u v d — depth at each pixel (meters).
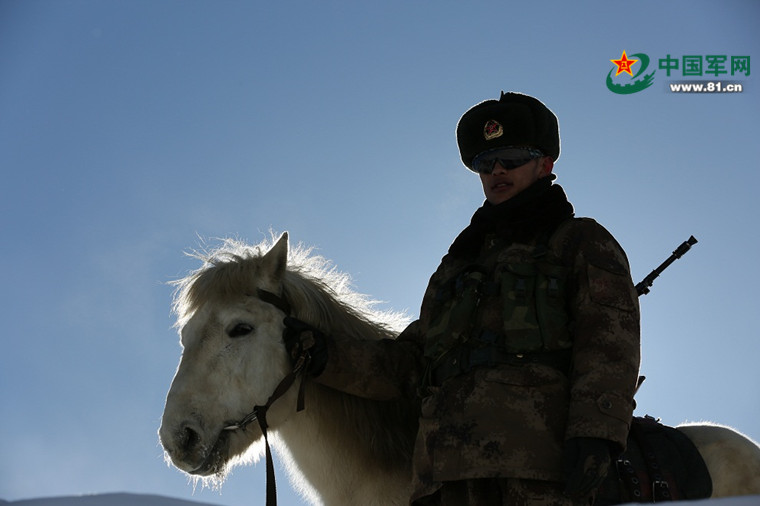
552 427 2.56
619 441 2.45
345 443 3.46
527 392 2.60
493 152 3.03
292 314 3.55
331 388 3.47
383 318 3.90
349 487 3.46
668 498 3.09
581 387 2.51
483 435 2.55
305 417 3.47
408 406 3.54
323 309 3.61
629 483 3.04
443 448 2.61
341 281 3.88
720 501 1.54
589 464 2.41
